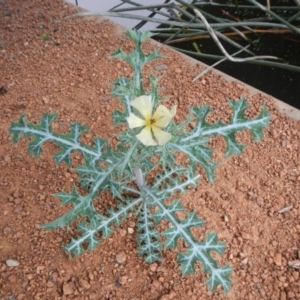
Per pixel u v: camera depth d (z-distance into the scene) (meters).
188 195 0.55
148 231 0.50
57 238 0.51
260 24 0.73
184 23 0.76
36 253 0.50
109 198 0.54
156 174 0.56
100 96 0.65
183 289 0.49
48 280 0.49
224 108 0.63
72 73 0.68
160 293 0.49
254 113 0.62
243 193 0.55
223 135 0.43
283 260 0.51
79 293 0.48
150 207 0.53
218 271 0.43
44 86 0.66
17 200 0.54
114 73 0.68
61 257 0.50
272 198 0.55
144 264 0.50
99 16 0.77
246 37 0.84
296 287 0.49
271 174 0.57
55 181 0.56
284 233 0.53
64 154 0.48
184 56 0.70
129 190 0.52
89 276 0.49
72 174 0.56
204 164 0.41
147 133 0.35
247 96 0.65
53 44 0.72
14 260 0.50
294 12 0.89
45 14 0.78
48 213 0.53
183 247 0.52
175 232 0.45
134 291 0.49
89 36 0.73
